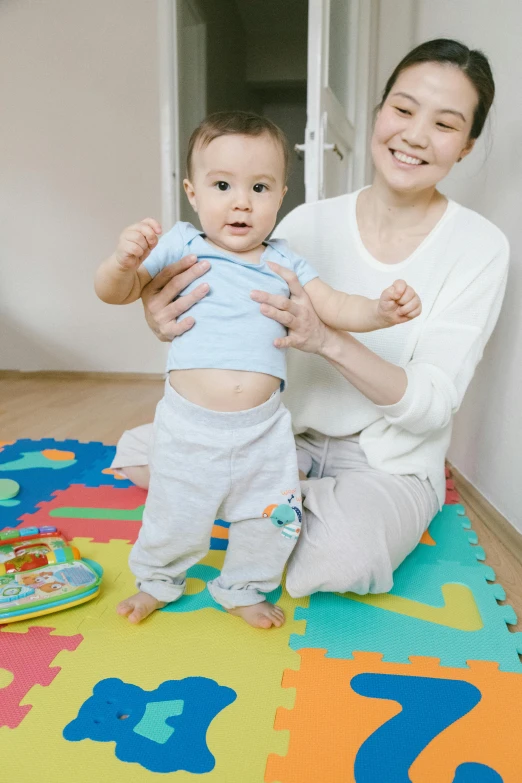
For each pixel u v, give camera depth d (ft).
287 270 3.00
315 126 6.12
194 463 2.87
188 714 2.54
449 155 3.45
